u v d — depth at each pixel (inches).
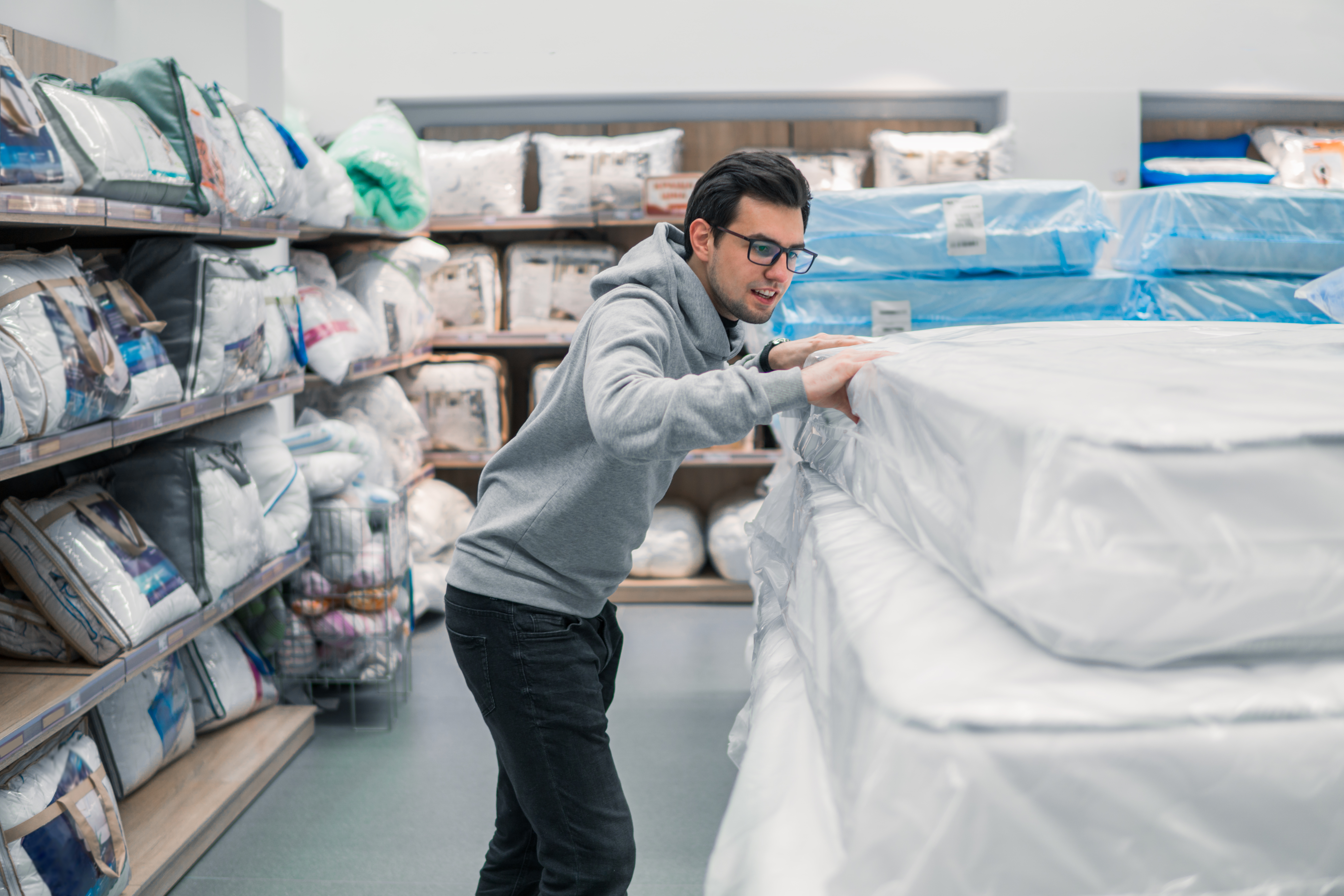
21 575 75.9
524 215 177.5
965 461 26.4
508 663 55.9
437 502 169.8
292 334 112.0
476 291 181.3
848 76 179.5
